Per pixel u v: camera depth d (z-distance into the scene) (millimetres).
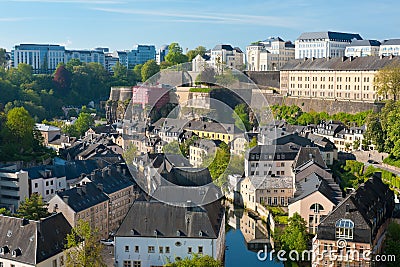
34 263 101938
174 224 111562
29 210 128625
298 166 164000
